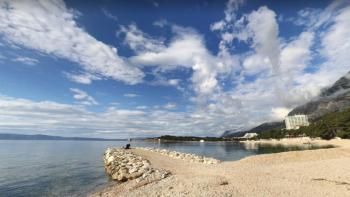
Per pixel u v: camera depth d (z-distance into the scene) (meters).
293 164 26.67
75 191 24.89
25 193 24.88
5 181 31.19
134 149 70.44
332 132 136.25
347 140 116.31
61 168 43.53
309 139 158.62
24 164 50.00
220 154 74.50
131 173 28.52
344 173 20.02
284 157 33.06
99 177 33.44
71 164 49.97
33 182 30.31
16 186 28.17
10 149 109.12
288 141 179.12
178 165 33.06
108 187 25.31
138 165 32.19
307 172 21.75
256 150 93.19
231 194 15.54
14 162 53.84
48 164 49.94
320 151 35.47
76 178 32.78
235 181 19.66
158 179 22.95
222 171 25.67
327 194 15.10
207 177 21.45
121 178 28.81
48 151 95.62
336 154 33.47
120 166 33.19
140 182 22.61
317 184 17.59
